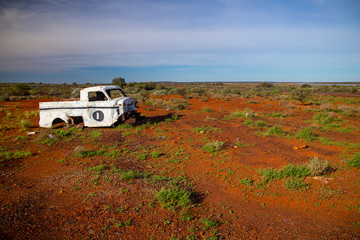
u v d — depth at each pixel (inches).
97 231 132.0
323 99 1139.3
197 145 310.8
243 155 272.5
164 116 553.3
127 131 378.9
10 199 165.3
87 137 342.0
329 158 263.6
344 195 180.7
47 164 237.0
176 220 144.6
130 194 173.2
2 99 989.2
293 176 212.8
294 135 367.9
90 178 199.8
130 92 1539.1
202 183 199.8
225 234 132.9
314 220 149.0
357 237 131.0
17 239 124.3
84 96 406.0
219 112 641.0
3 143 313.7
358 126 459.8
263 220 148.4
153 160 252.1
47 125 404.2
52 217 144.9
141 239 126.3
